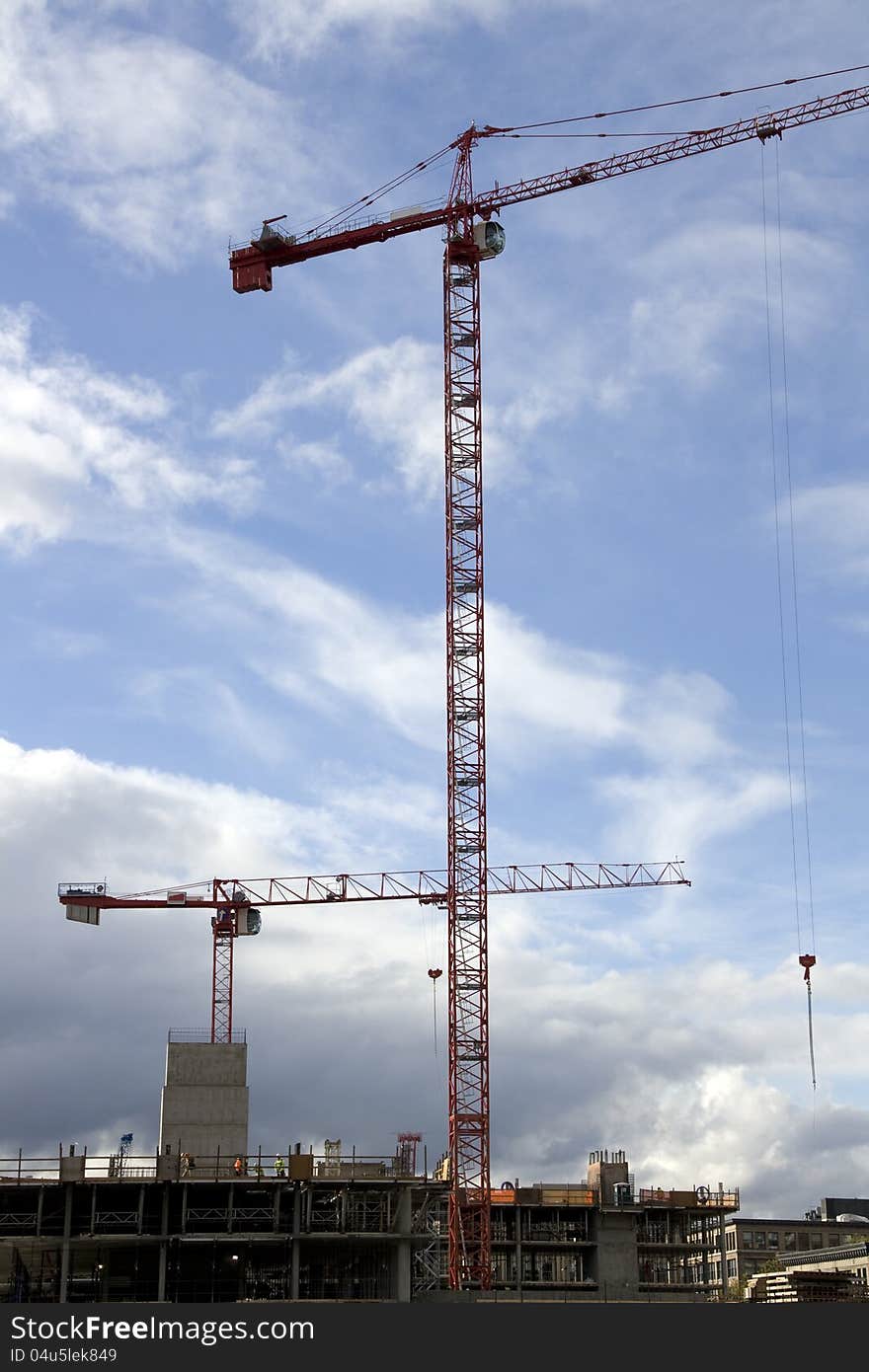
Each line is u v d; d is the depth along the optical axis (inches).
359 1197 4970.5
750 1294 6008.9
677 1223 5876.0
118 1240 4660.4
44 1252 4977.9
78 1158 4635.8
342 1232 4810.5
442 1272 5910.4
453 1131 5944.9
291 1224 4852.4
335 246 6830.7
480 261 6707.7
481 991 6136.8
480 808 6274.6
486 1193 5802.2
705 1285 5629.9
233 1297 4889.3
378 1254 4997.5
